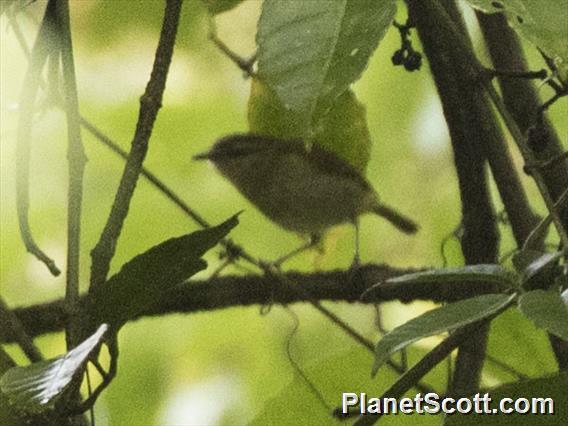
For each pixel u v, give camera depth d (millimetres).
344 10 3506
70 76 4609
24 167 4574
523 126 6332
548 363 6340
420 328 3906
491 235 6352
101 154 6512
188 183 6547
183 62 6508
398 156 6574
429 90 6559
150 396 6559
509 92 6336
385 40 6539
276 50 3504
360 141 6422
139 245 6523
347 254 6617
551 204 5020
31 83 4664
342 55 3465
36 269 6520
